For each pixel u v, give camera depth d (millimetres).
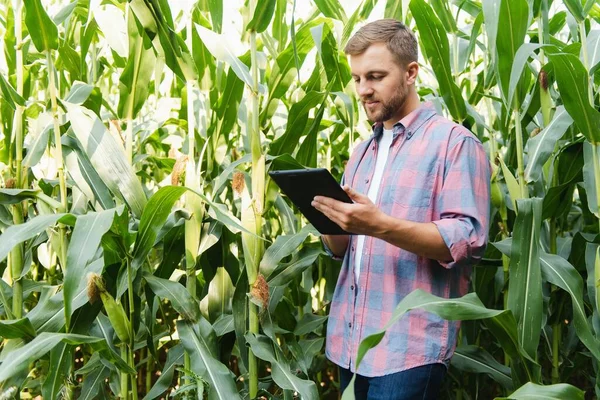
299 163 2318
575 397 1628
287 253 2170
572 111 1985
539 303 1885
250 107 2312
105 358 1994
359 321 1884
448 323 1795
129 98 2387
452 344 1808
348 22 2635
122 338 2021
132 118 2412
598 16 2787
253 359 2211
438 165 1810
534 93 2494
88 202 2717
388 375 1786
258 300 2082
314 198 1700
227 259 2473
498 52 2170
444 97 2404
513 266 1931
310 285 2939
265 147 2479
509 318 1731
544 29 2348
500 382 2297
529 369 1881
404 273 1827
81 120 2119
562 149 2369
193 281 2258
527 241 1936
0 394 1983
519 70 1943
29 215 2943
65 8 2314
